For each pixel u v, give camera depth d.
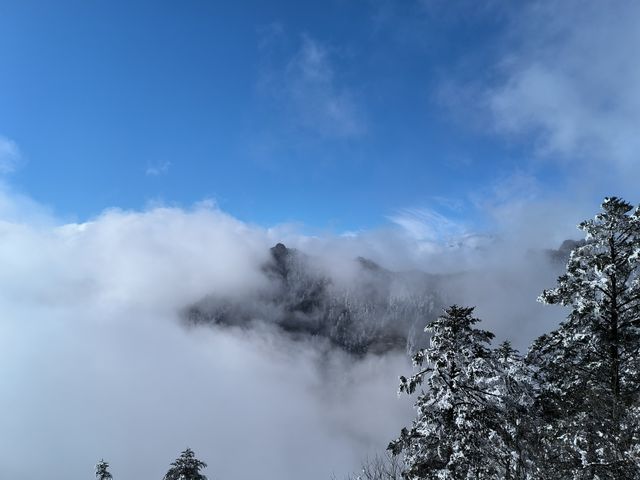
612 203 16.06
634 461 9.27
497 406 14.09
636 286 15.98
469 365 14.78
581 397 13.90
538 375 16.73
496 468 12.73
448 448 14.34
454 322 15.55
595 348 16.27
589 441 10.53
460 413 14.15
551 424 13.12
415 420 15.89
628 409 10.88
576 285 16.53
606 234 15.85
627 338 15.80
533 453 11.12
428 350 15.66
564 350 16.98
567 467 10.45
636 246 15.27
